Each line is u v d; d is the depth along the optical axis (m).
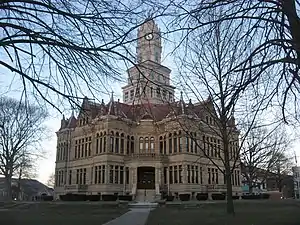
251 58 8.86
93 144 56.09
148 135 55.88
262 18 8.11
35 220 23.00
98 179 53.12
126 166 53.97
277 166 64.12
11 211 33.22
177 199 50.31
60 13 7.62
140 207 37.91
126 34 7.56
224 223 19.66
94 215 28.33
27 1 7.82
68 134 63.00
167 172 53.44
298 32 8.16
